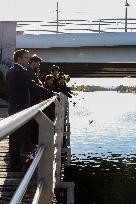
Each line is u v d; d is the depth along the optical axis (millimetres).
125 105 99688
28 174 2166
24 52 6281
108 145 28078
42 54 33250
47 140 2891
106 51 33094
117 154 23281
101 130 39781
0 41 32062
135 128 42125
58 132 6551
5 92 29438
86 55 33219
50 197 2896
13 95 6105
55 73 10812
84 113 67500
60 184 6484
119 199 12195
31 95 6922
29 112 2281
